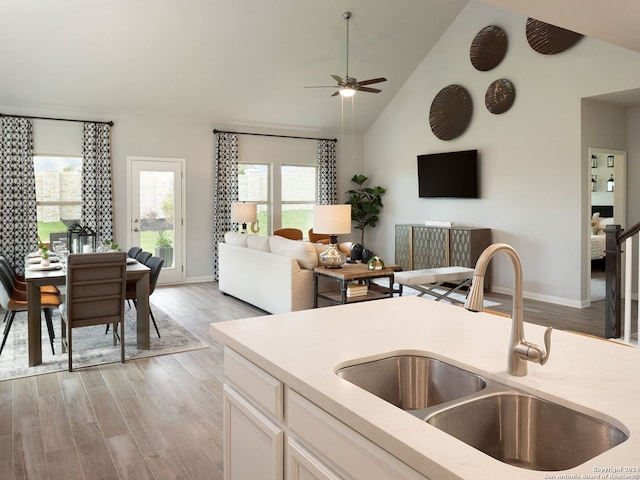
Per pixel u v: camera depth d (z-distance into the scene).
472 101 7.25
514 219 6.73
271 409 1.40
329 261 5.09
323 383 1.20
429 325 1.81
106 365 3.97
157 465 2.44
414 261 7.98
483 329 1.75
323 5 6.36
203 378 3.68
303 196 9.27
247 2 6.02
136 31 6.02
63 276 4.00
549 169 6.26
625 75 5.45
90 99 6.94
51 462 2.46
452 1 7.03
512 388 1.22
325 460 1.17
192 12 5.94
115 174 7.38
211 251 8.26
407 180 8.61
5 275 4.10
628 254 3.69
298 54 7.08
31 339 3.93
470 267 6.90
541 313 5.71
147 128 7.59
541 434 1.16
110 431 2.81
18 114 6.70
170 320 5.50
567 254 6.12
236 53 6.77
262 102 7.96
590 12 3.63
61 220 6.45
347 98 8.37
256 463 1.51
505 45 6.68
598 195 9.09
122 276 3.92
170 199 7.84
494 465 0.82
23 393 3.37
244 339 1.60
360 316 1.96
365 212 9.19
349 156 9.56
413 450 0.88
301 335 1.66
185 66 6.79
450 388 1.41
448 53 7.60
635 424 0.98
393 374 1.48
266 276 5.66
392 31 7.17
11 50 5.85
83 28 5.79
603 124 6.19
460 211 7.56
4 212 6.64
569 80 5.99
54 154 6.95
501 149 6.86
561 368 1.34
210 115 7.96
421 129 8.23
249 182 8.69
